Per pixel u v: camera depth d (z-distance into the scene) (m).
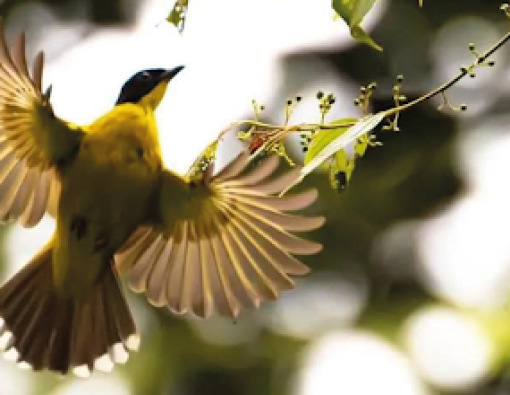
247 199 7.92
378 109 14.28
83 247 8.23
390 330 14.62
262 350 14.73
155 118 8.34
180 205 8.17
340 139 7.36
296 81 14.12
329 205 14.47
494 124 14.77
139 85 9.00
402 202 14.68
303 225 7.84
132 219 8.19
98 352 8.51
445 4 14.52
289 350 14.70
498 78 14.76
